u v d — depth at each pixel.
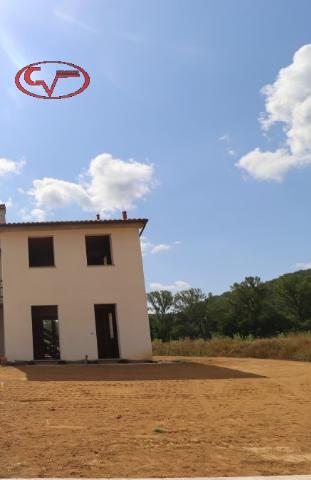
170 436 7.46
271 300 71.06
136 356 21.52
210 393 12.18
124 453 6.34
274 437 7.50
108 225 22.50
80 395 11.51
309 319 66.69
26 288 21.30
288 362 22.52
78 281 21.83
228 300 68.88
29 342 20.80
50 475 5.30
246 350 30.19
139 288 22.27
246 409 10.08
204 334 73.81
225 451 6.55
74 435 7.38
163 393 12.06
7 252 21.56
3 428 7.76
